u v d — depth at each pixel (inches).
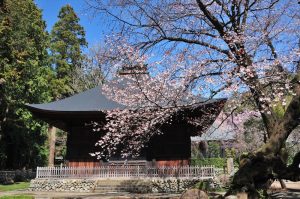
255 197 380.2
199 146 1536.7
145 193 720.3
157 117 462.9
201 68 428.8
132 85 495.5
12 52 965.8
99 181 772.6
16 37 1008.9
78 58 1606.8
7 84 956.6
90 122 826.8
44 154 1278.3
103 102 821.9
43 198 612.1
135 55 452.8
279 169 390.6
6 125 1099.9
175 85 440.8
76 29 1706.4
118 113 520.4
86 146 828.6
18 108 1042.7
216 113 622.8
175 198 562.3
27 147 1188.5
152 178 767.7
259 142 999.0
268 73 425.4
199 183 712.4
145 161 802.2
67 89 1515.7
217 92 428.8
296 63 428.5
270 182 414.9
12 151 1182.9
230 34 424.5
